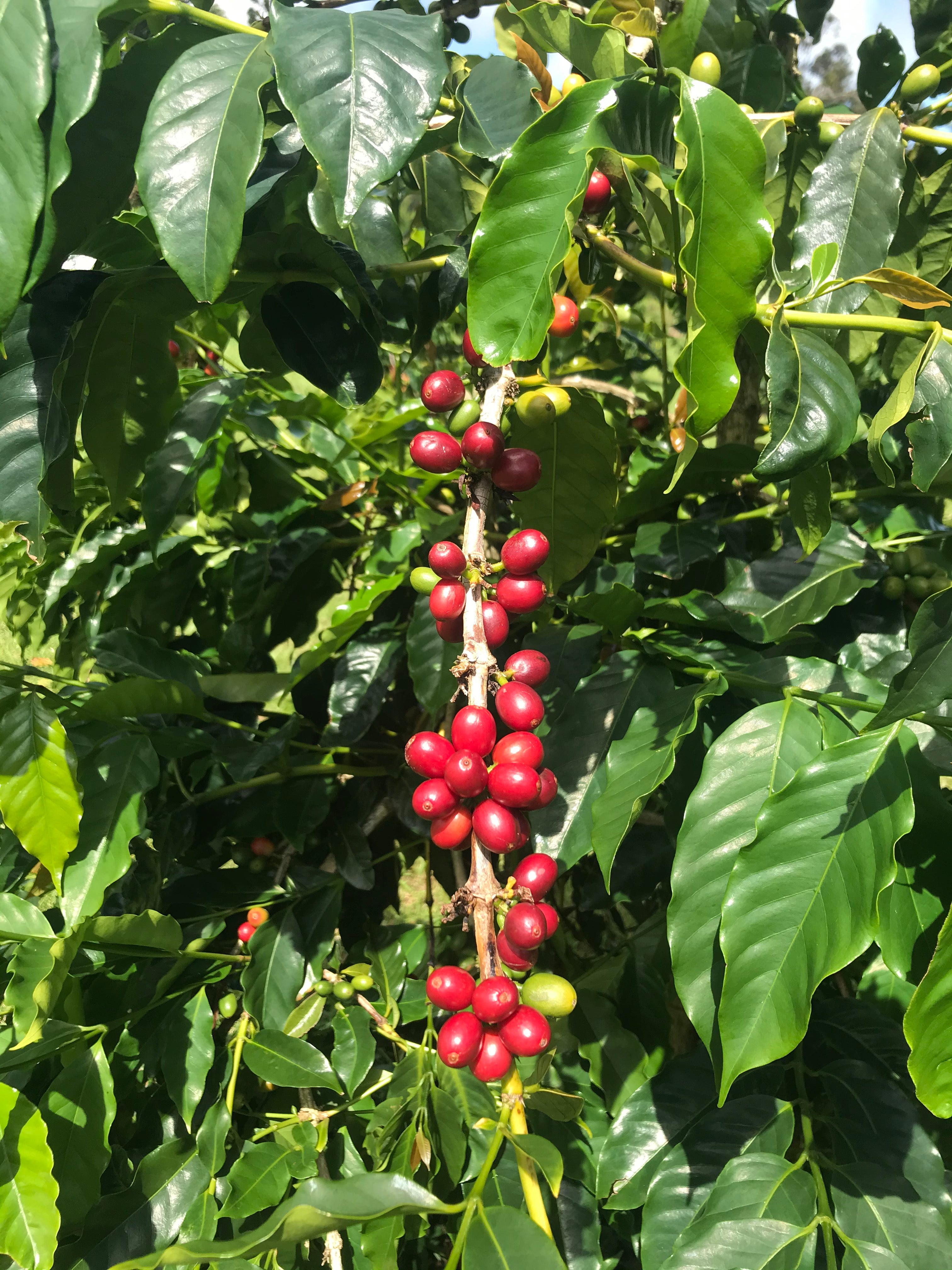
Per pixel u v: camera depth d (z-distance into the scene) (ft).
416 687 1.51
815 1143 1.33
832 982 1.63
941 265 1.61
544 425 1.09
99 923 1.25
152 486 1.63
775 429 0.96
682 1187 1.22
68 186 1.06
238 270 1.22
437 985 0.87
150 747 1.42
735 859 1.04
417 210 2.00
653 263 1.73
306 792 1.70
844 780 1.00
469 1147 1.27
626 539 1.83
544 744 1.32
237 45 1.00
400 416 1.84
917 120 1.48
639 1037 1.54
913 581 1.57
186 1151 1.31
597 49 1.33
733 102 0.90
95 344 1.21
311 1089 1.40
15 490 1.08
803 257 1.28
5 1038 1.27
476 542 0.95
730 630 1.41
